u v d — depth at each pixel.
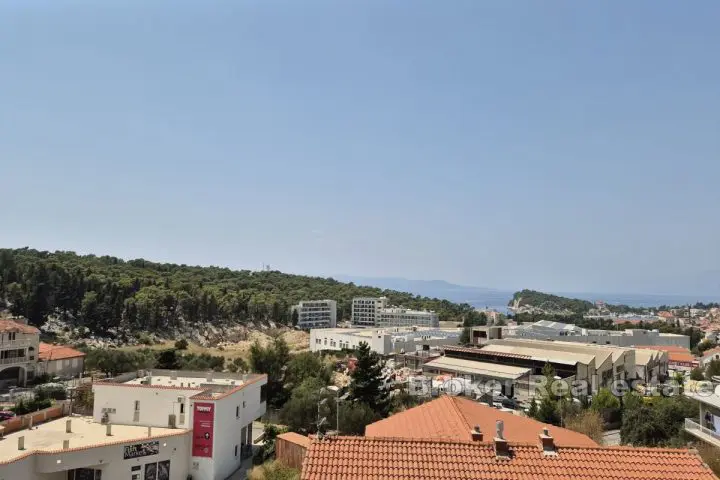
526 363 102.88
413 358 134.38
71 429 50.84
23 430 50.38
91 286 194.12
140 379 63.91
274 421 74.62
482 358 108.94
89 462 43.22
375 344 154.75
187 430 50.78
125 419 53.38
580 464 22.22
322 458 22.31
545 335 171.75
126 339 184.12
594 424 60.75
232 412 55.69
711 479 21.53
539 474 21.56
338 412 62.12
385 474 21.31
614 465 22.25
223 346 197.88
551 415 66.00
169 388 53.19
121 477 44.97
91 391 61.91
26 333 101.81
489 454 22.91
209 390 54.53
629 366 110.69
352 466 21.81
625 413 62.91
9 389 94.56
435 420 33.31
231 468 54.94
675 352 159.50
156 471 47.38
